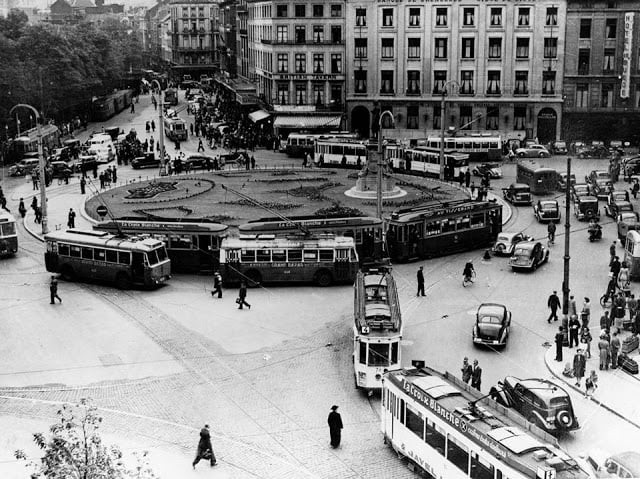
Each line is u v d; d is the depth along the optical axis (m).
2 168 106.81
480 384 36.41
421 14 117.12
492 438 25.75
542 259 58.62
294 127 120.50
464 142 104.75
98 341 43.88
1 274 57.53
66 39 147.38
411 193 83.50
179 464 30.77
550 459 24.44
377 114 84.19
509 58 116.12
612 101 115.88
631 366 38.78
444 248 62.12
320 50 121.31
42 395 37.16
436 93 118.94
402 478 29.69
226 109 157.12
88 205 79.50
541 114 117.31
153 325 46.31
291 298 51.19
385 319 37.00
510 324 45.19
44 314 48.47
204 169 102.06
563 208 78.31
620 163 95.19
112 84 179.62
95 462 24.05
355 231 58.03
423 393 29.09
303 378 38.84
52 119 139.00
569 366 38.25
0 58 124.81
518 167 89.25
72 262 55.00
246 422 34.38
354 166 101.06
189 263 57.22
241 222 69.44
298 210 74.81
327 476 29.91
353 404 36.09
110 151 111.25
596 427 33.31
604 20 113.50
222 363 40.72
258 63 141.12
